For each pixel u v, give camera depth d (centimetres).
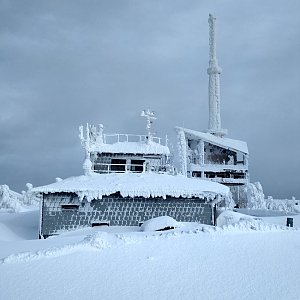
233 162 6731
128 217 3189
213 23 7325
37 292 1196
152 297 1183
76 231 3006
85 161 3531
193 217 3269
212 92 7250
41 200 3141
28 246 1748
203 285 1281
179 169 5903
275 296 1212
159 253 1570
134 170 3888
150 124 4050
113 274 1345
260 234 1925
